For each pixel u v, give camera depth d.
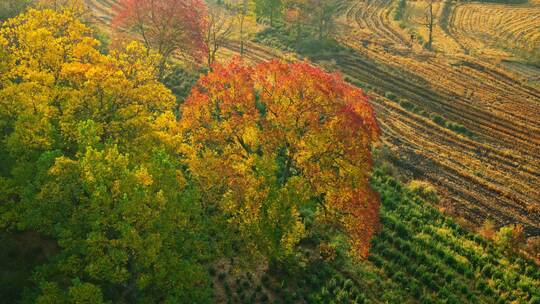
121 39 49.09
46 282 20.67
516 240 40.19
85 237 22.62
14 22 32.53
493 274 36.59
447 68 75.31
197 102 29.83
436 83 70.94
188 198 24.08
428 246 38.72
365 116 30.61
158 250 21.56
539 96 67.69
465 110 64.56
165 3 49.22
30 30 29.88
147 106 29.78
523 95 68.06
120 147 26.23
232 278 31.95
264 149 29.30
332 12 99.31
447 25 92.50
